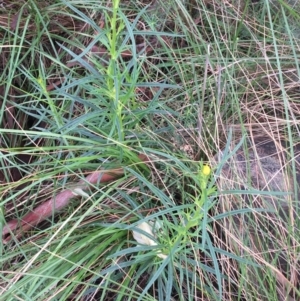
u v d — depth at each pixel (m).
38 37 0.44
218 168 0.30
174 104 0.43
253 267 0.35
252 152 0.39
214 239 0.35
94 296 0.35
